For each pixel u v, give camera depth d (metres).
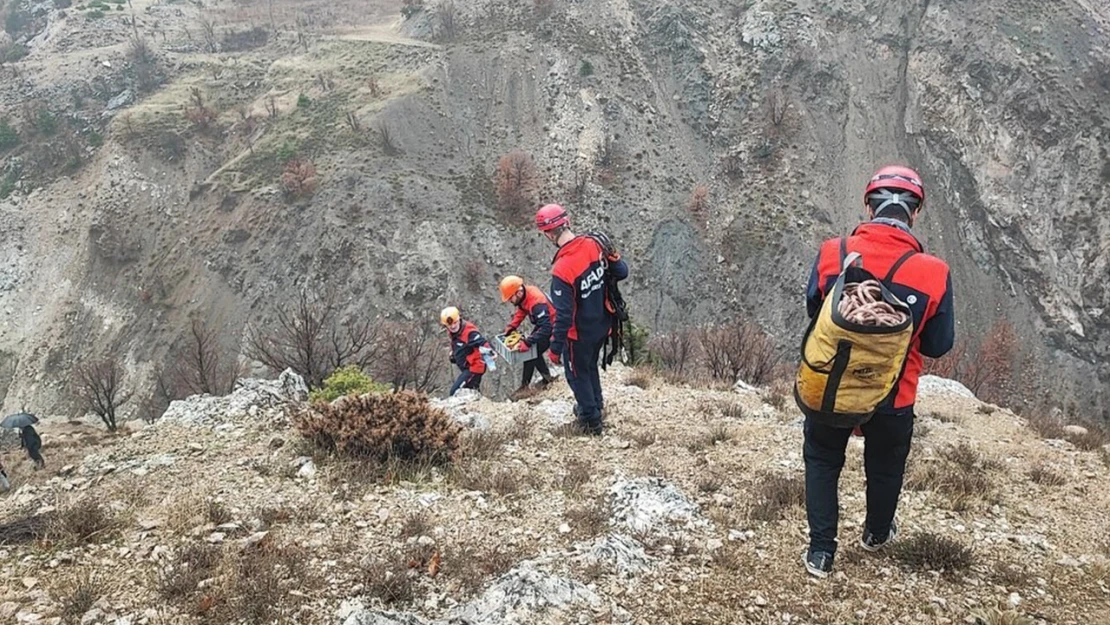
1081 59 70.31
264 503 4.77
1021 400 56.44
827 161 69.62
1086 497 5.56
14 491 5.29
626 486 5.10
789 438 6.88
